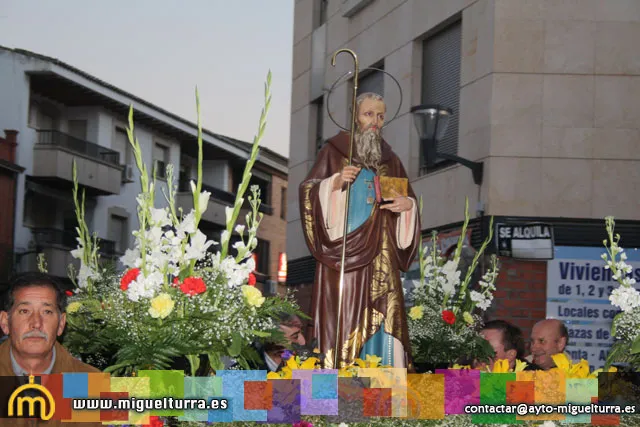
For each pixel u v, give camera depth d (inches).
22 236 1520.7
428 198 652.7
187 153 1983.3
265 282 2135.8
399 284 301.0
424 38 676.1
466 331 330.0
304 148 856.3
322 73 820.0
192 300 221.1
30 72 1529.3
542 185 579.8
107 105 1664.6
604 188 577.0
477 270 577.9
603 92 581.9
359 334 293.9
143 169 228.5
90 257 279.6
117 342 217.0
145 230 227.9
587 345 565.9
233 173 2059.5
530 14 586.6
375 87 745.0
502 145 581.9
